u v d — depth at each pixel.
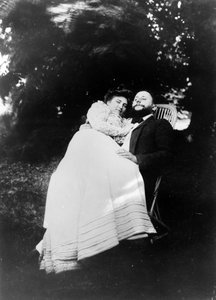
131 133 4.86
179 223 4.70
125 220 4.64
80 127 4.95
